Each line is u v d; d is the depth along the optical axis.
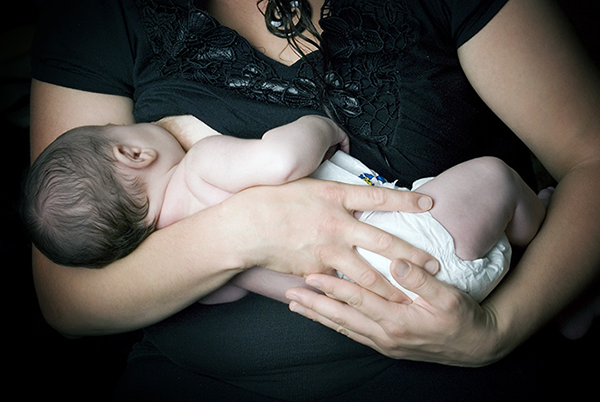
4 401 1.76
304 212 1.00
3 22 2.53
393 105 1.15
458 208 1.02
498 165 1.07
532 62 1.08
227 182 1.04
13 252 2.11
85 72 1.23
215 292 1.17
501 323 1.02
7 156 2.14
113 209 1.08
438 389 1.10
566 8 1.86
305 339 1.14
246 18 1.21
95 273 1.12
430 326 0.96
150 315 1.11
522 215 1.08
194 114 1.19
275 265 1.04
